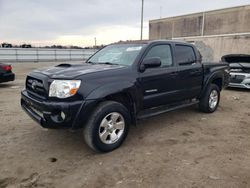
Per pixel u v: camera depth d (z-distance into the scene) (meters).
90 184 2.76
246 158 3.40
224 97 8.05
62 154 3.54
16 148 3.73
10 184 2.75
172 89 4.59
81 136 4.23
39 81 3.48
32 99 3.52
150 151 3.64
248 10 21.52
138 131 4.52
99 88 3.34
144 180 2.83
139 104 3.96
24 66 23.27
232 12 22.94
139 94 3.91
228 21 23.41
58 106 3.12
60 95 3.16
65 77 3.24
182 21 29.31
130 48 4.35
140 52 4.07
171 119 5.32
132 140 4.07
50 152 3.60
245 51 22.06
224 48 23.98
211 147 3.79
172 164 3.22
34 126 4.73
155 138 4.17
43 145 3.85
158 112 4.40
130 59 4.06
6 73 9.39
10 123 4.90
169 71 4.45
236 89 9.82
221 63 6.21
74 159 3.38
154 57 4.06
